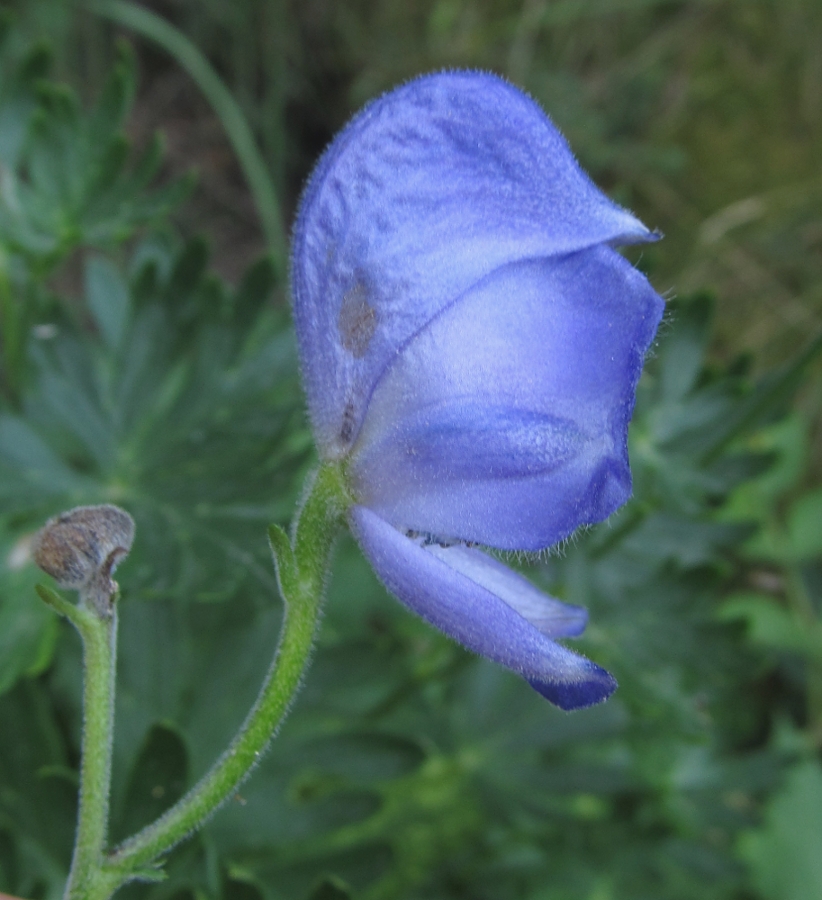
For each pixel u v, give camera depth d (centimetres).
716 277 27
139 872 8
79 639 13
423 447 8
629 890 16
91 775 8
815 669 20
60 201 15
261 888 11
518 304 8
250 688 14
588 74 27
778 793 18
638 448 15
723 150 27
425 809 16
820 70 27
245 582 13
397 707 16
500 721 16
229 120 21
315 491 8
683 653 14
